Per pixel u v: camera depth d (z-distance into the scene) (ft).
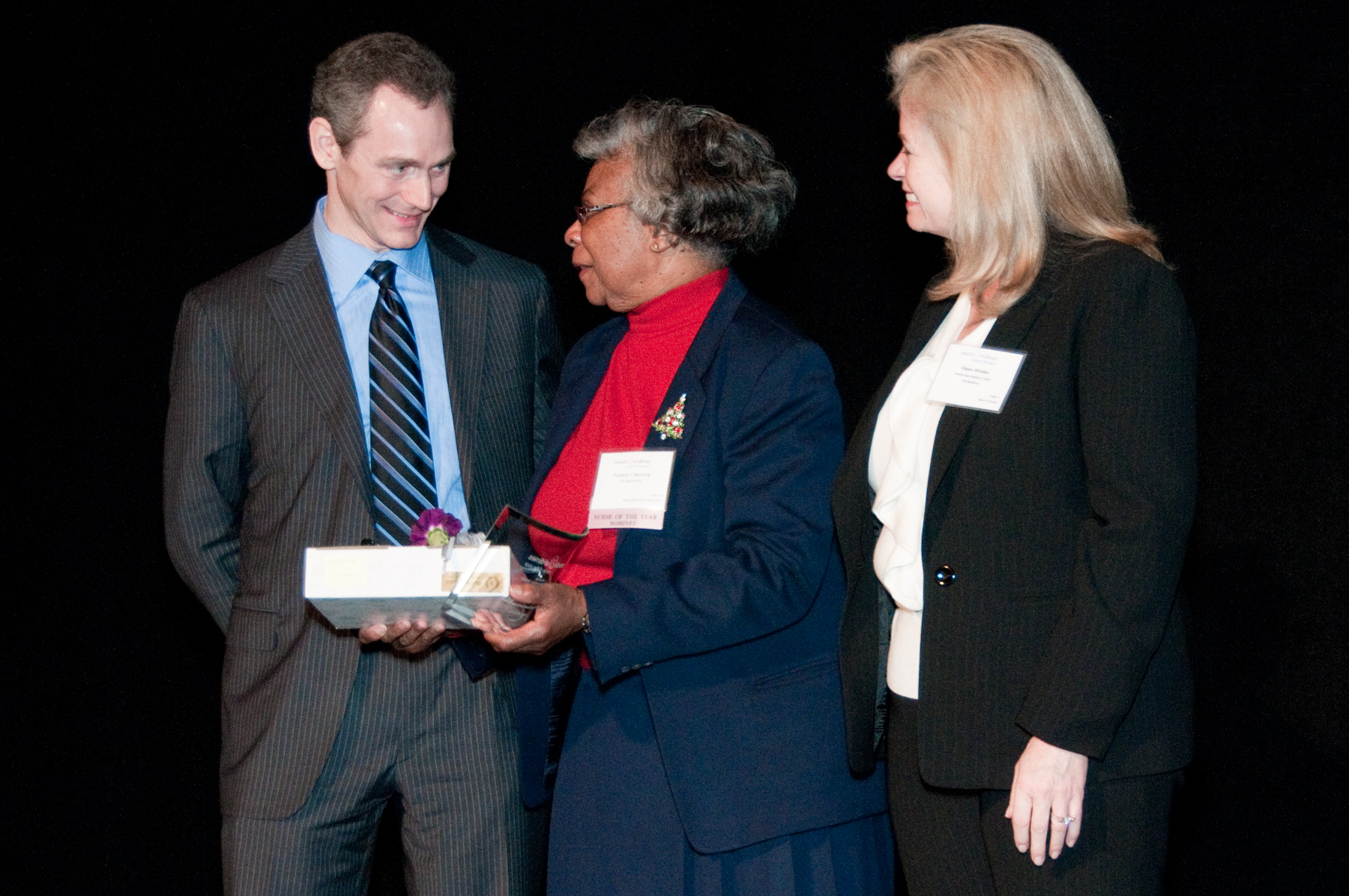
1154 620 5.05
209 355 7.25
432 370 7.51
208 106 11.14
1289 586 9.10
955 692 5.57
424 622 6.41
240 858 7.18
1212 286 9.29
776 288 10.72
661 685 6.77
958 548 5.58
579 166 10.91
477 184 11.07
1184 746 5.38
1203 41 9.18
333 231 7.44
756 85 10.63
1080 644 5.09
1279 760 9.16
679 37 10.74
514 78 10.97
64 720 11.42
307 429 7.16
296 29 11.02
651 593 6.53
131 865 11.24
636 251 6.95
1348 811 8.87
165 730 11.32
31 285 11.39
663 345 7.08
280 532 7.22
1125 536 5.06
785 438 6.72
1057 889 5.34
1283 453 9.09
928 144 5.78
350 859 7.39
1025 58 5.57
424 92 6.98
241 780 7.22
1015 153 5.49
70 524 11.43
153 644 11.34
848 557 6.44
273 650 7.20
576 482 7.07
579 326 11.01
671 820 6.77
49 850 11.29
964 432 5.59
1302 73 8.86
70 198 11.32
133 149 11.24
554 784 7.37
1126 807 5.31
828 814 6.69
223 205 11.18
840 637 6.52
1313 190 8.86
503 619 6.36
